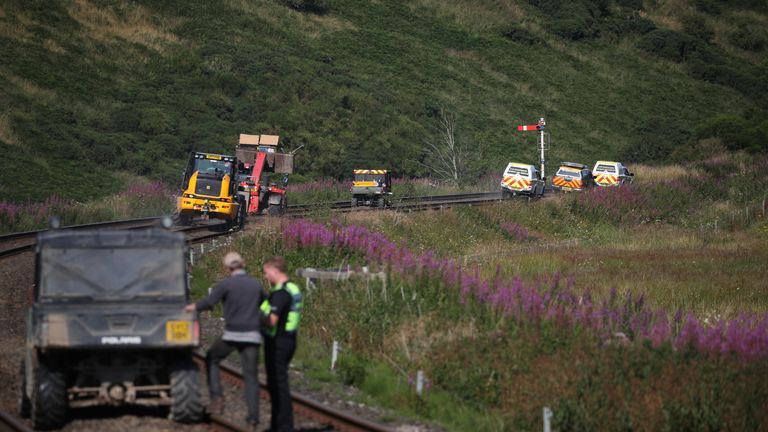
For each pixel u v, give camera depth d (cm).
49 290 3662
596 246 12688
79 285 3691
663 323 5478
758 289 8312
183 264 3853
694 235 13538
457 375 4653
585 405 4072
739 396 4228
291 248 8481
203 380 4559
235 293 3562
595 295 7512
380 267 6975
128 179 18388
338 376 4828
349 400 4381
